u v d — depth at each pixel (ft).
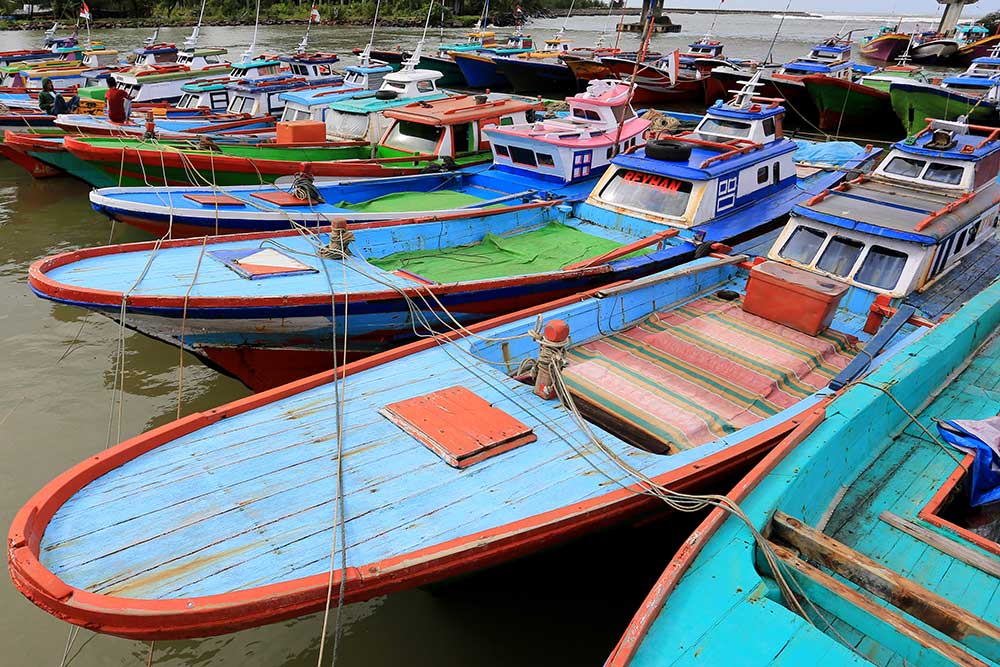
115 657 18.13
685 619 12.80
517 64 100.32
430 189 41.68
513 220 35.29
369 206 36.99
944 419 21.66
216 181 40.37
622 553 18.88
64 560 13.21
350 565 13.48
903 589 13.66
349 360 27.48
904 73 98.02
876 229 26.81
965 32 139.54
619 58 100.12
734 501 15.35
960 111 67.26
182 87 62.44
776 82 82.38
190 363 32.22
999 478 18.67
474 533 14.28
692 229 33.37
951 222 27.40
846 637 13.71
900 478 19.21
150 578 12.94
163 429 16.89
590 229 35.91
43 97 60.34
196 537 13.98
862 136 84.48
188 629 12.04
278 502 15.08
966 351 24.63
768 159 38.11
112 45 141.08
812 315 25.91
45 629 18.80
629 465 16.92
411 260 31.12
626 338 26.08
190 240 27.63
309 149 44.39
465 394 19.26
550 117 57.93
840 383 21.30
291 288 24.38
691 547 14.06
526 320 24.00
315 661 18.07
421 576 13.64
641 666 11.94
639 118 46.06
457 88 115.44
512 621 19.40
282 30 187.52
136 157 39.04
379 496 15.42
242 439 17.20
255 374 26.16
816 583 13.83
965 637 13.04
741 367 23.86
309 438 17.33
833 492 18.34
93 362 31.83
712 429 20.27
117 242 45.91
